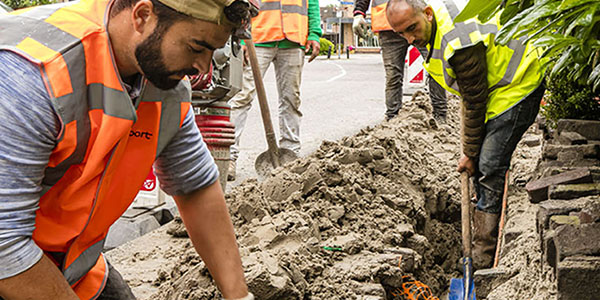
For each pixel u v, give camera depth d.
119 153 1.58
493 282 3.37
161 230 3.96
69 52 1.40
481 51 3.61
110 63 1.46
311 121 10.02
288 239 3.32
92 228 1.70
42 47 1.39
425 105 8.05
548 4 2.10
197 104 3.74
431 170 5.54
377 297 2.97
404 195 4.48
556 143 4.52
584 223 2.71
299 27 5.84
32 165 1.38
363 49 55.59
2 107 1.33
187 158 1.86
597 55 2.50
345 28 55.34
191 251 3.11
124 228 4.28
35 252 1.44
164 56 1.46
